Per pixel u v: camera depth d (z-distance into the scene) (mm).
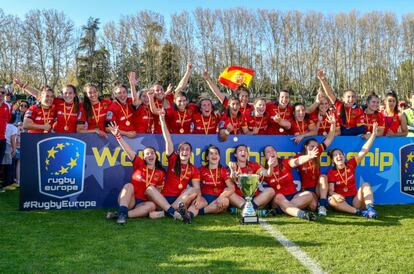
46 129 7094
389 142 7625
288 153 7438
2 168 8828
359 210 6645
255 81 56125
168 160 6777
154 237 5277
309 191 6902
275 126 8070
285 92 7887
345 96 7980
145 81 54750
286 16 56344
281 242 5125
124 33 56812
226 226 5879
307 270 4184
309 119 7898
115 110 7422
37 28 54000
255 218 6055
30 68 54094
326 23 57000
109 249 4781
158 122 7902
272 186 6898
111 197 7090
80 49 56188
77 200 6984
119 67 56094
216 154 6836
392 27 57031
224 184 6867
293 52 56719
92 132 7012
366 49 57406
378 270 4203
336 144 7484
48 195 6879
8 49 53812
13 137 8852
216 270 4164
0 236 5258
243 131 7949
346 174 6934
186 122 7902
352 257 4578
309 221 6207
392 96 8180
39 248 4793
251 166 6988
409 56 57156
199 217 6418
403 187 7715
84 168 6992
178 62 55438
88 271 4117
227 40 55875
